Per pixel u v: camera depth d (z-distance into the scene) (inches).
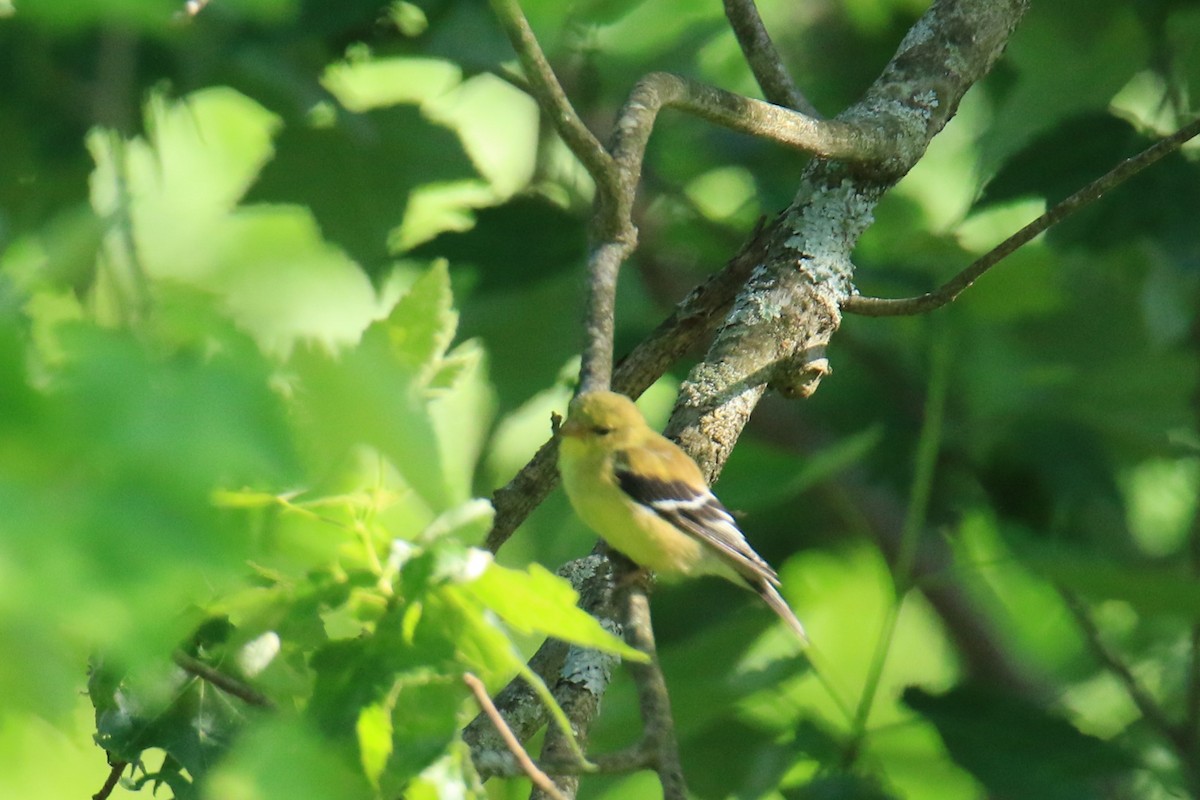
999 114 520.7
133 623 108.2
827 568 599.2
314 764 161.2
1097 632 518.0
